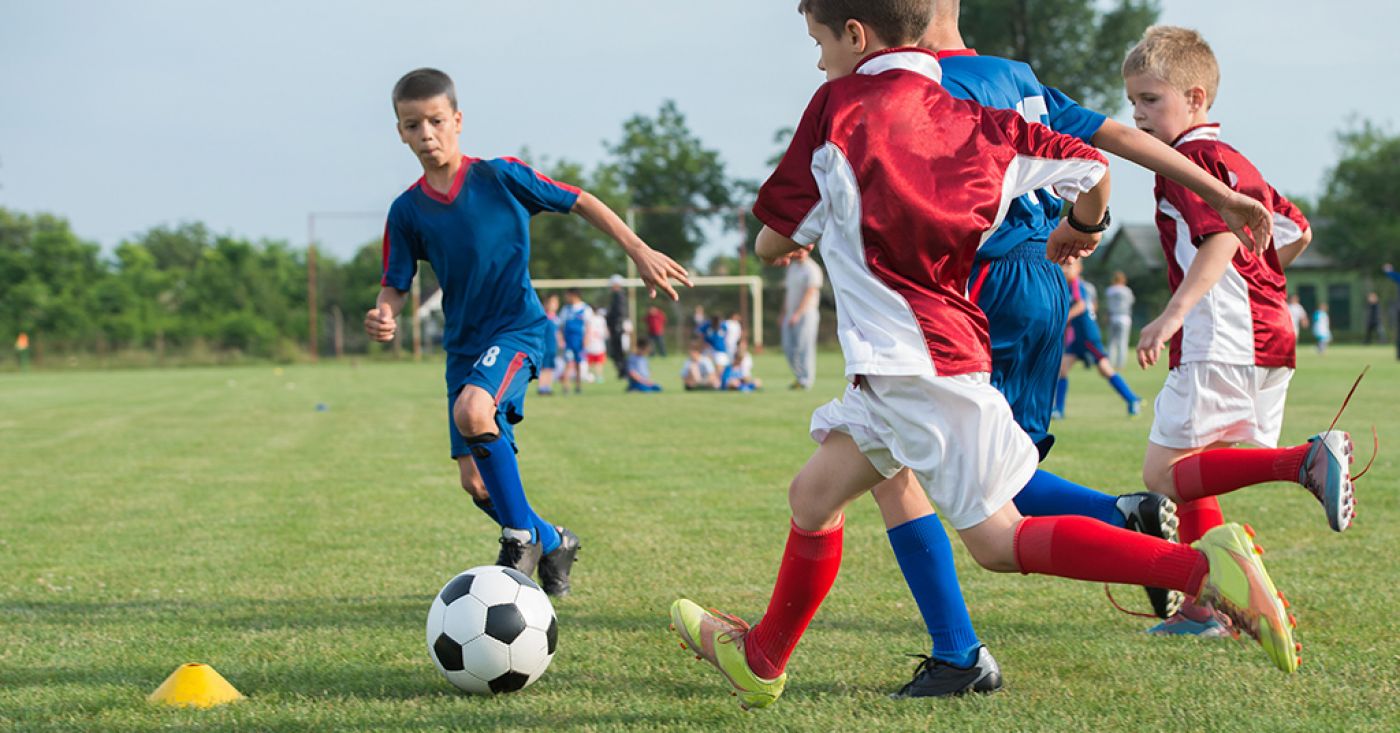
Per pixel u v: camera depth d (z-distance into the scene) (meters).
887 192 2.48
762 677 2.79
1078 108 2.85
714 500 6.60
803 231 2.62
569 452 9.22
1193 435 3.59
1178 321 3.23
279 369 33.38
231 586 4.53
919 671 2.96
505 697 3.00
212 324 38.56
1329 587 4.05
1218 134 3.57
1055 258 3.22
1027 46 43.12
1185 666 3.16
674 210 38.09
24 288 37.28
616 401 16.02
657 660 3.34
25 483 7.84
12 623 3.90
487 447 4.06
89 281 38.62
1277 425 3.79
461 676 3.00
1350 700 2.81
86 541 5.59
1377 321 39.34
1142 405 13.42
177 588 4.50
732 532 5.55
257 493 7.25
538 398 17.30
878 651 3.38
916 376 2.46
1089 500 3.08
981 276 3.31
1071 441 9.14
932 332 2.47
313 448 10.05
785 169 2.62
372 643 3.59
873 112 2.53
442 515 6.32
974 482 2.48
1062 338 3.47
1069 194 2.70
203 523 6.11
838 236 2.55
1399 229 46.25
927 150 2.52
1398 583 4.10
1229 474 3.34
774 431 10.90
